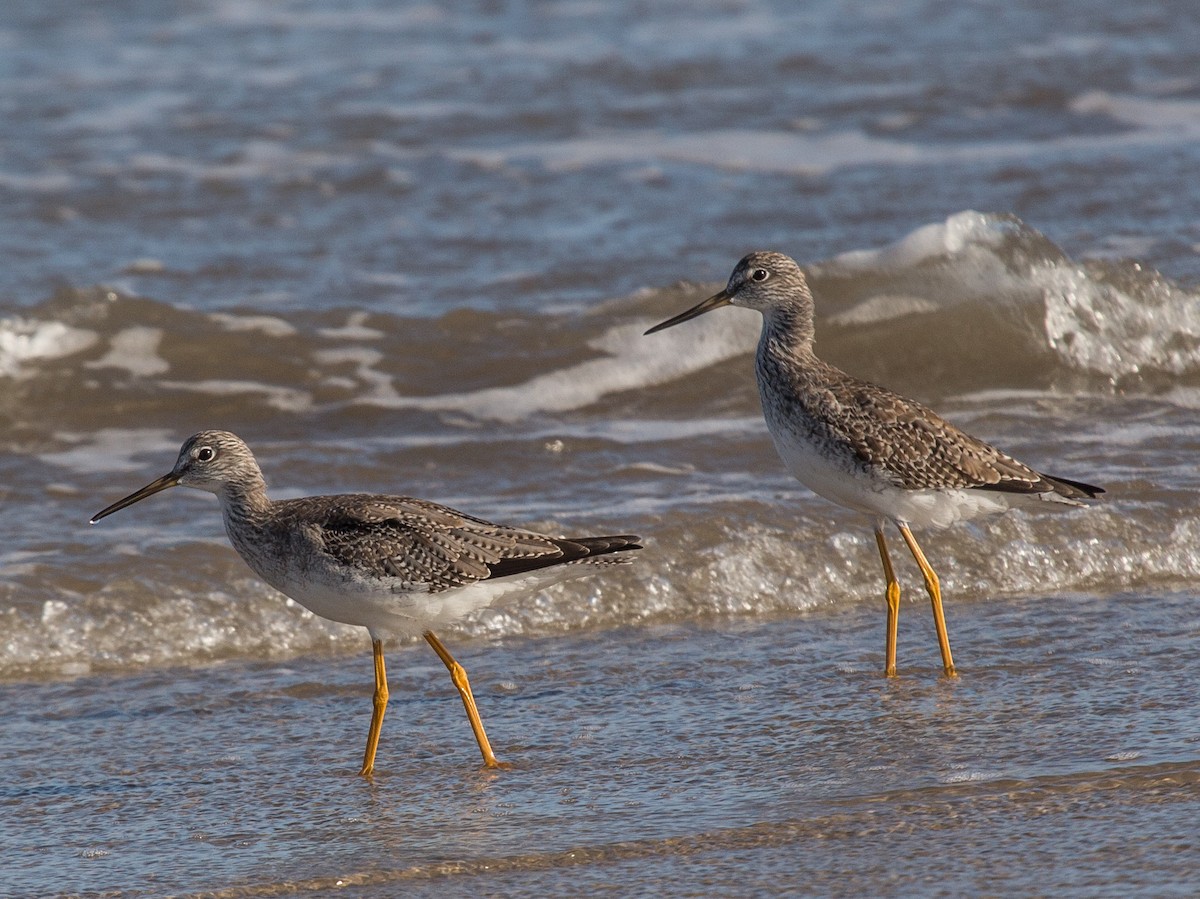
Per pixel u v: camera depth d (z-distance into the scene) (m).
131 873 8.41
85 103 27.38
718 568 13.12
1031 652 11.57
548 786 9.48
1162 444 15.64
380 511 9.87
